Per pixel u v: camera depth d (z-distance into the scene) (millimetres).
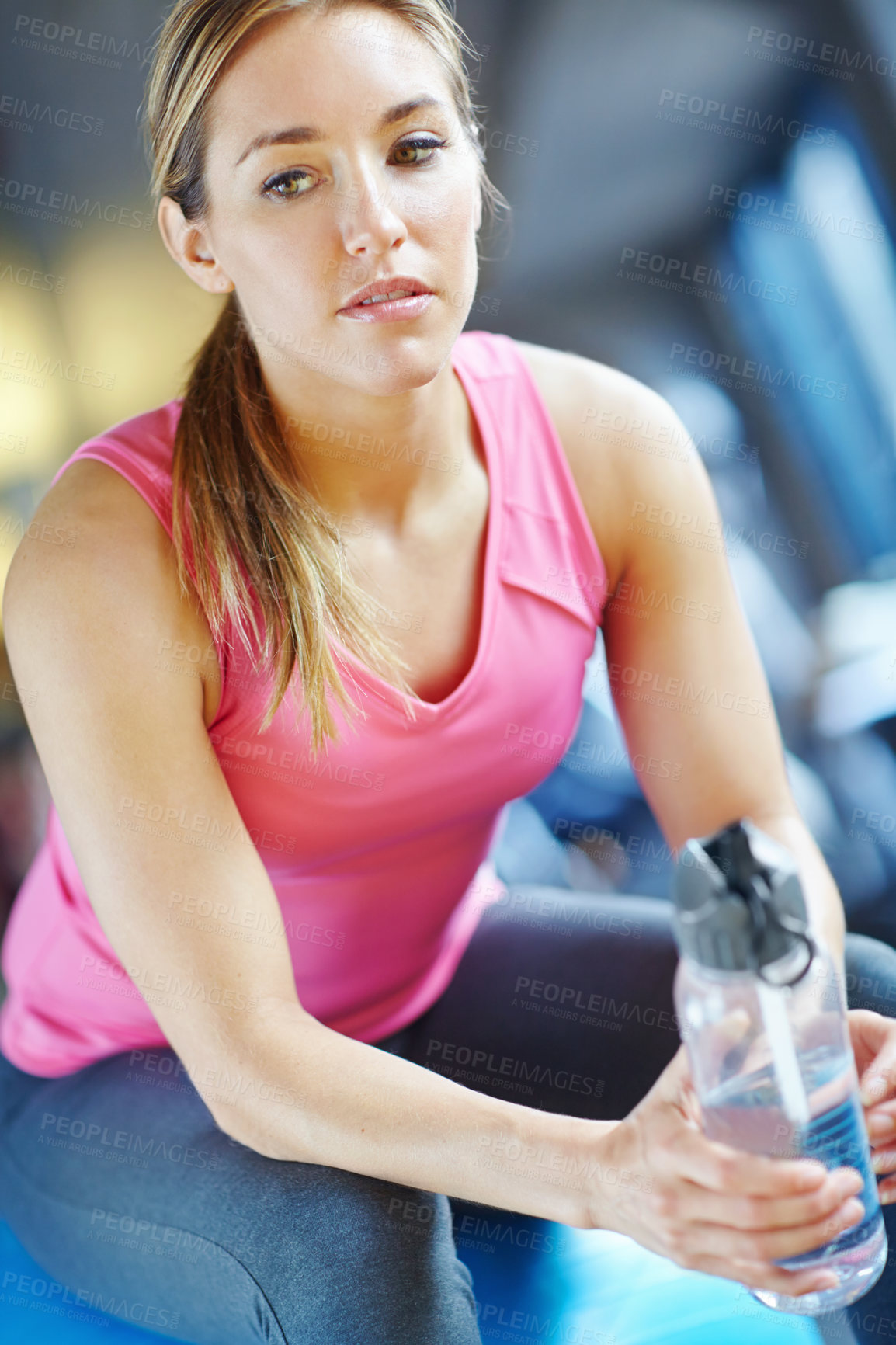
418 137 857
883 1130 814
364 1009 1180
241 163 861
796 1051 681
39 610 924
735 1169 688
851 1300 772
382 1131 844
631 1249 1156
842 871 1921
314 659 944
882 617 2604
